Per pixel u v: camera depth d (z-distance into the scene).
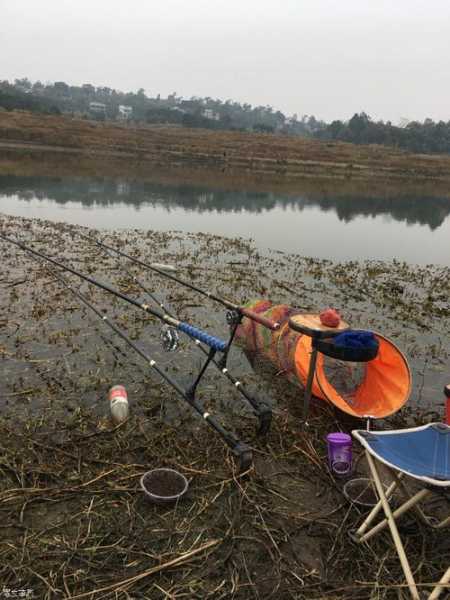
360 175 45.44
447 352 7.22
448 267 13.74
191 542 3.45
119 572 3.20
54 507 3.66
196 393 5.34
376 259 13.85
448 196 35.75
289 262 11.91
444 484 2.96
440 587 2.97
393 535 3.20
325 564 3.38
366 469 4.42
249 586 3.19
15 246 10.50
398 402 4.91
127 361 5.91
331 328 4.54
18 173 23.61
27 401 4.92
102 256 10.47
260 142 54.53
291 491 4.04
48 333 6.42
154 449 4.34
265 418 4.48
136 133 48.91
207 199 22.27
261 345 6.03
